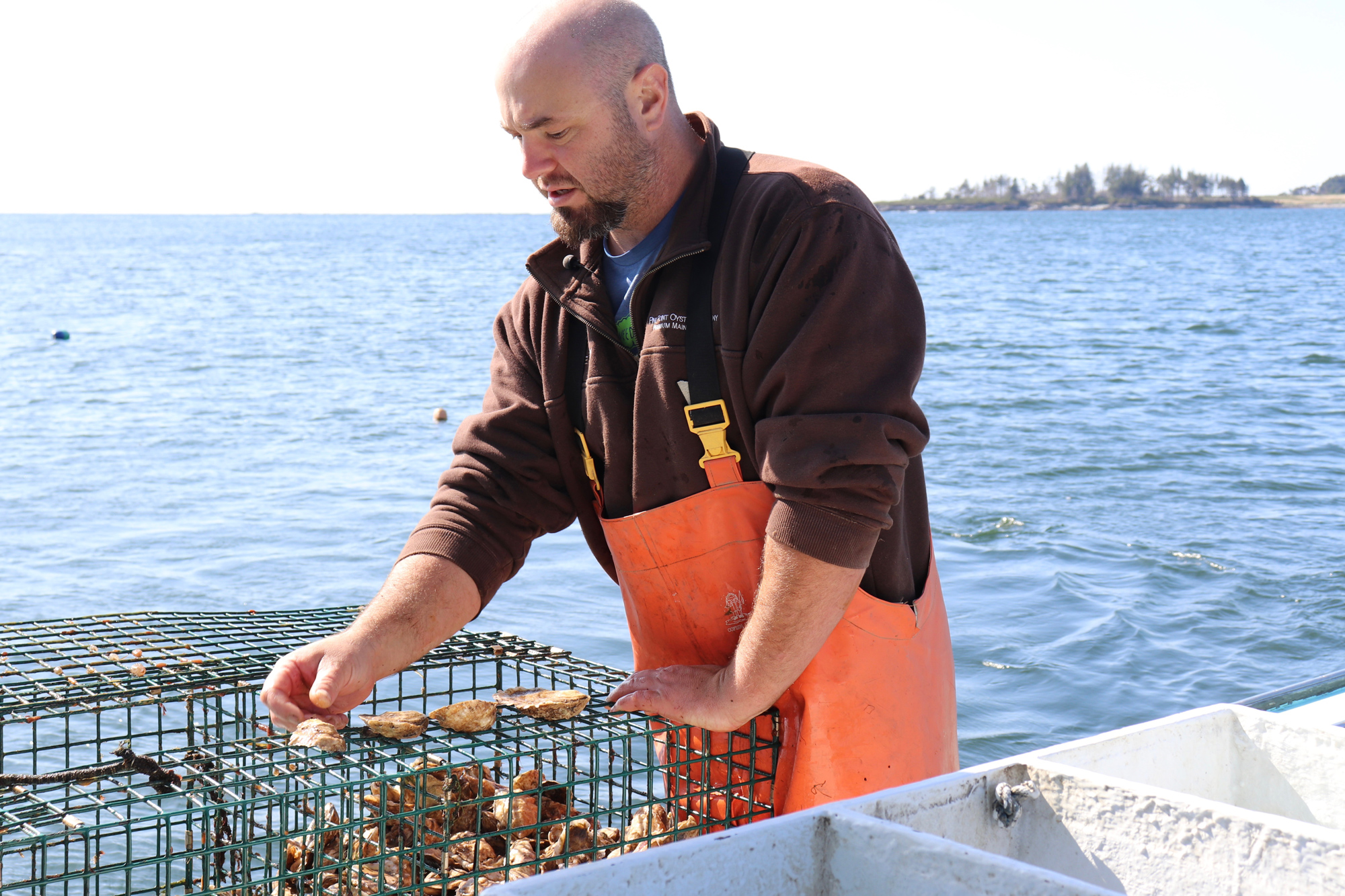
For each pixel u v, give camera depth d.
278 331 27.30
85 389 16.75
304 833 1.45
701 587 1.94
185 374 18.81
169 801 2.70
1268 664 5.95
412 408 15.38
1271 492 10.31
